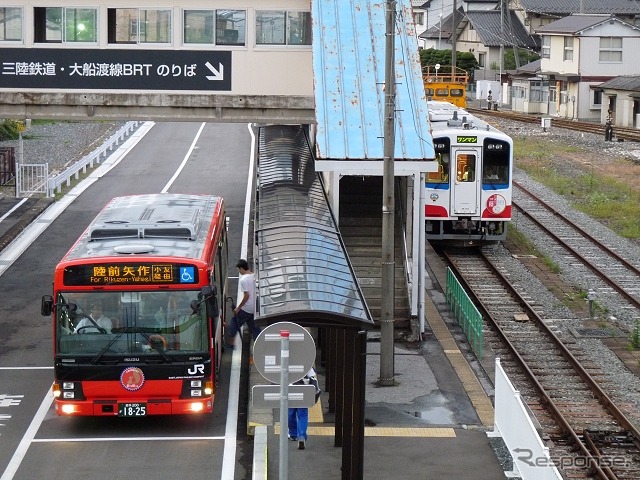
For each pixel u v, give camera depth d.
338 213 28.56
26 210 43.09
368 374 23.97
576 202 48.75
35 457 19.03
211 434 20.30
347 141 25.55
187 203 25.27
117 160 56.91
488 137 36.72
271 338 13.59
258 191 28.22
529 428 16.91
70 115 30.55
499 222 38.00
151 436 20.17
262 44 30.44
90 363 19.48
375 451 19.11
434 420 20.92
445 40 116.75
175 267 19.58
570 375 24.83
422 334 26.89
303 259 20.34
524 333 28.28
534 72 92.12
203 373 19.73
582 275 35.38
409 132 25.86
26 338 26.64
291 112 30.69
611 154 63.41
